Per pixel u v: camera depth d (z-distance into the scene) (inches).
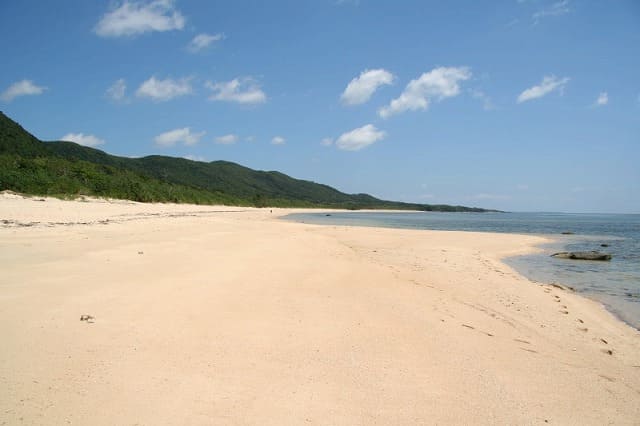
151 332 265.3
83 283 376.5
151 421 168.1
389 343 273.7
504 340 303.1
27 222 847.1
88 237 701.3
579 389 230.4
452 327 319.6
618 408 211.6
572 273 729.6
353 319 320.8
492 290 505.4
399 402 196.7
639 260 916.6
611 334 364.8
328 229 1488.7
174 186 3516.2
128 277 411.5
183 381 203.2
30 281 373.1
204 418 172.4
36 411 169.8
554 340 327.3
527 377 238.5
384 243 1058.7
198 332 271.3
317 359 240.7
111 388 191.9
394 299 394.0
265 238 895.1
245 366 225.1
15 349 227.3
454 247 1024.9
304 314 326.3
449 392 210.7
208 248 658.8
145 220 1200.2
